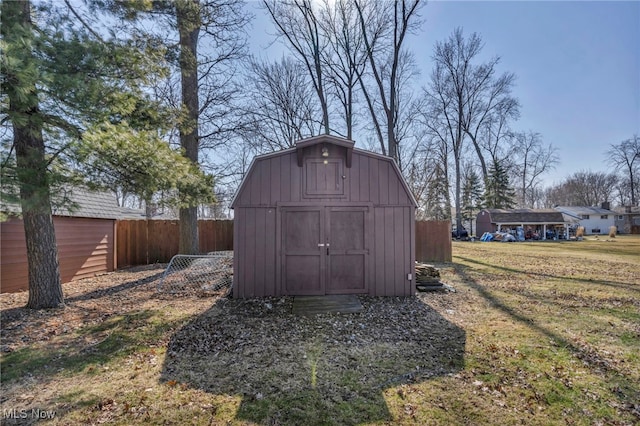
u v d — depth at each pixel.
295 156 6.51
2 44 3.29
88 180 4.68
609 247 19.52
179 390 2.95
